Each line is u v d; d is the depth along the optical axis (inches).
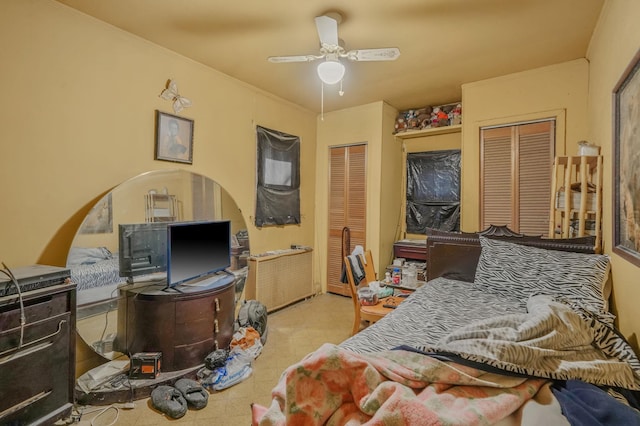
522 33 95.4
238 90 132.6
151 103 103.0
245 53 109.7
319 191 178.1
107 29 91.7
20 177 76.7
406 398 35.1
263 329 118.4
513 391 39.7
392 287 124.6
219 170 125.7
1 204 74.0
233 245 125.7
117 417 74.0
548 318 49.8
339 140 171.9
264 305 127.9
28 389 62.4
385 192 162.4
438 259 111.3
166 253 98.6
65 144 84.0
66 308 68.9
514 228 124.1
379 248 159.0
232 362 94.0
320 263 177.6
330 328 127.5
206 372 89.4
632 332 61.8
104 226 89.2
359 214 165.6
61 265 83.4
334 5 82.7
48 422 64.9
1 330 58.7
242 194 136.1
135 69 98.6
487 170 129.7
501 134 126.6
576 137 112.1
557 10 84.0
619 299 70.1
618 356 50.2
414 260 157.0
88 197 88.6
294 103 161.2
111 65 92.8
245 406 79.2
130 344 89.9
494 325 50.6
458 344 45.5
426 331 65.1
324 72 88.4
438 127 152.5
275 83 135.4
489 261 93.4
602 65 87.1
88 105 88.3
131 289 91.8
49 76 80.8
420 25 91.4
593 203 92.1
